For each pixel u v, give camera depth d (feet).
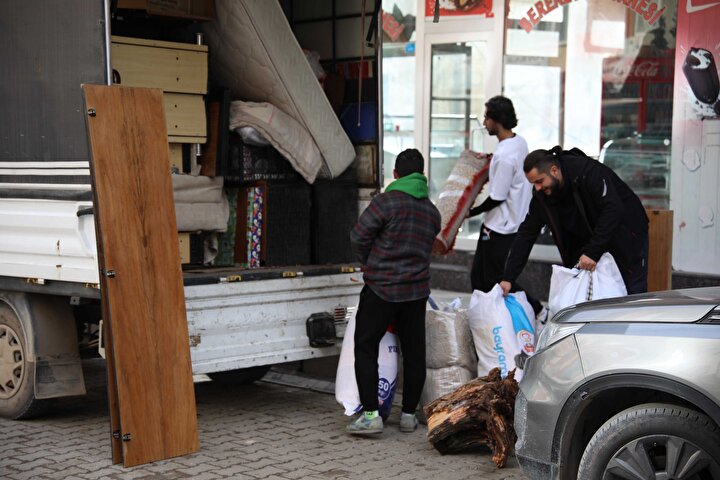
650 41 31.50
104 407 23.30
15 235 20.62
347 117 24.85
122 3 21.42
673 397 13.61
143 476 17.70
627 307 14.34
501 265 24.40
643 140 31.86
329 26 25.17
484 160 24.90
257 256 22.79
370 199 24.48
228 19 22.43
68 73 18.86
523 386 15.12
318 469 18.13
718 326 13.12
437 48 37.22
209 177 22.62
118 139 18.28
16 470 18.12
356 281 22.98
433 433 18.67
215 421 21.77
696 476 13.05
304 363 26.37
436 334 21.27
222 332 20.49
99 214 17.94
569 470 14.43
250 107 22.43
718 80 29.71
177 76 22.11
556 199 19.74
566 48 33.71
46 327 21.22
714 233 30.01
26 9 19.63
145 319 18.47
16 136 20.16
